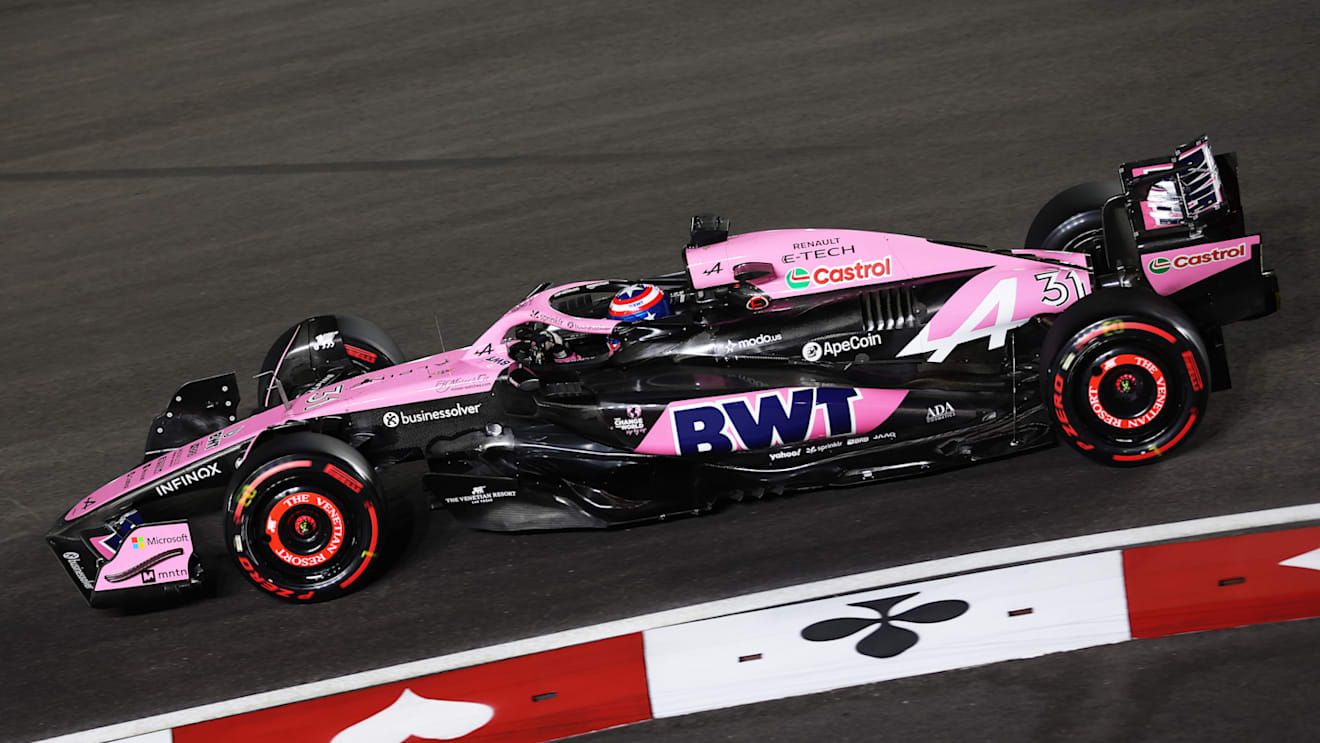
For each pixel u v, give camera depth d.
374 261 40.81
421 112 53.38
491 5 65.00
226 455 25.12
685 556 23.84
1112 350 22.80
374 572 24.30
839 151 42.78
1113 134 40.06
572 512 24.97
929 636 20.25
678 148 45.44
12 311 41.78
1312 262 30.41
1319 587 19.80
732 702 19.86
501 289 37.19
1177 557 20.66
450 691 20.80
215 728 20.64
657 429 25.12
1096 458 23.56
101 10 75.06
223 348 36.69
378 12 67.06
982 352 25.25
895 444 25.02
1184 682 18.64
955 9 53.56
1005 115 43.06
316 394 26.58
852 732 18.78
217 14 71.19
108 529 24.80
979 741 18.19
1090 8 50.75
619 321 25.48
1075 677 19.12
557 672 20.78
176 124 56.66
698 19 58.03
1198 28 46.81
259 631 23.73
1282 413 24.89
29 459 32.19
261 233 44.56
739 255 25.92
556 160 46.38
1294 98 39.94
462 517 25.30
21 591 26.27
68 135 57.47
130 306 40.69
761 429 24.95
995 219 36.09
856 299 25.53
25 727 21.91
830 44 52.53
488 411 25.64
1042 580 20.72
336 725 20.55
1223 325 26.34
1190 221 25.03
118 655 23.64
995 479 24.59
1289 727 17.52
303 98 57.12
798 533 23.95
